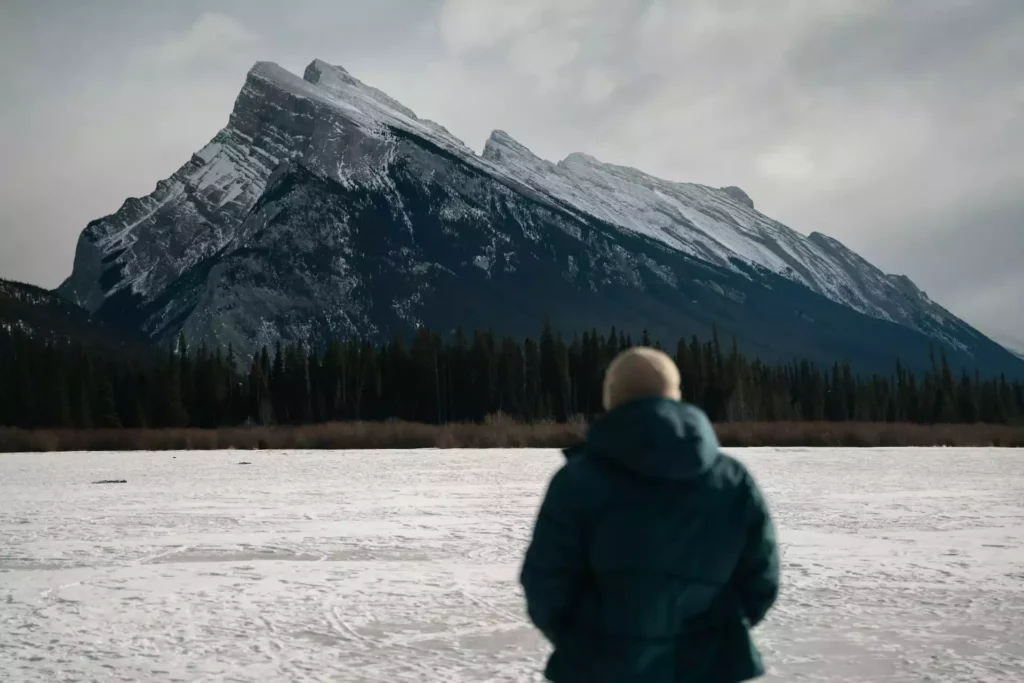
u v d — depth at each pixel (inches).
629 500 126.5
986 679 272.1
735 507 130.2
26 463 1701.5
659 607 125.6
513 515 721.6
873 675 277.3
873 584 422.0
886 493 896.9
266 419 4805.6
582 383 5014.8
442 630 341.4
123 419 4350.4
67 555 526.6
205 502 850.1
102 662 297.7
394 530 627.8
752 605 136.9
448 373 5009.8
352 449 2234.3
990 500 820.0
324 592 414.0
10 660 300.8
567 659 130.3
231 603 391.2
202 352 5201.8
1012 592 402.9
